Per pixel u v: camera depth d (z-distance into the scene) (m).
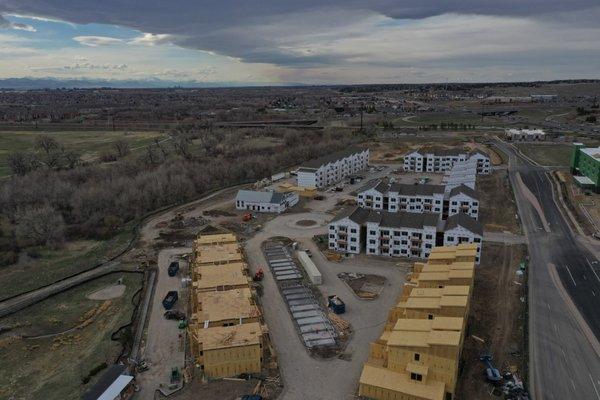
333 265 115.62
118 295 104.31
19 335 89.25
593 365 74.44
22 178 183.12
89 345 84.75
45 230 138.50
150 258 123.00
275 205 160.00
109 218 152.25
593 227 136.25
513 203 160.88
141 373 75.44
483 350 78.19
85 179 194.38
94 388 68.69
